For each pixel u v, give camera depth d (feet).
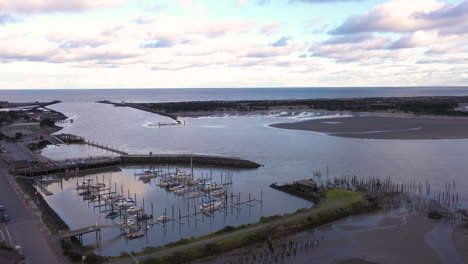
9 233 171.01
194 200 253.44
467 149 387.34
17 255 145.48
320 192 247.29
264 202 242.17
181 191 268.62
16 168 313.53
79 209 235.81
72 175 326.24
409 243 170.50
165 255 156.87
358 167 318.45
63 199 256.52
